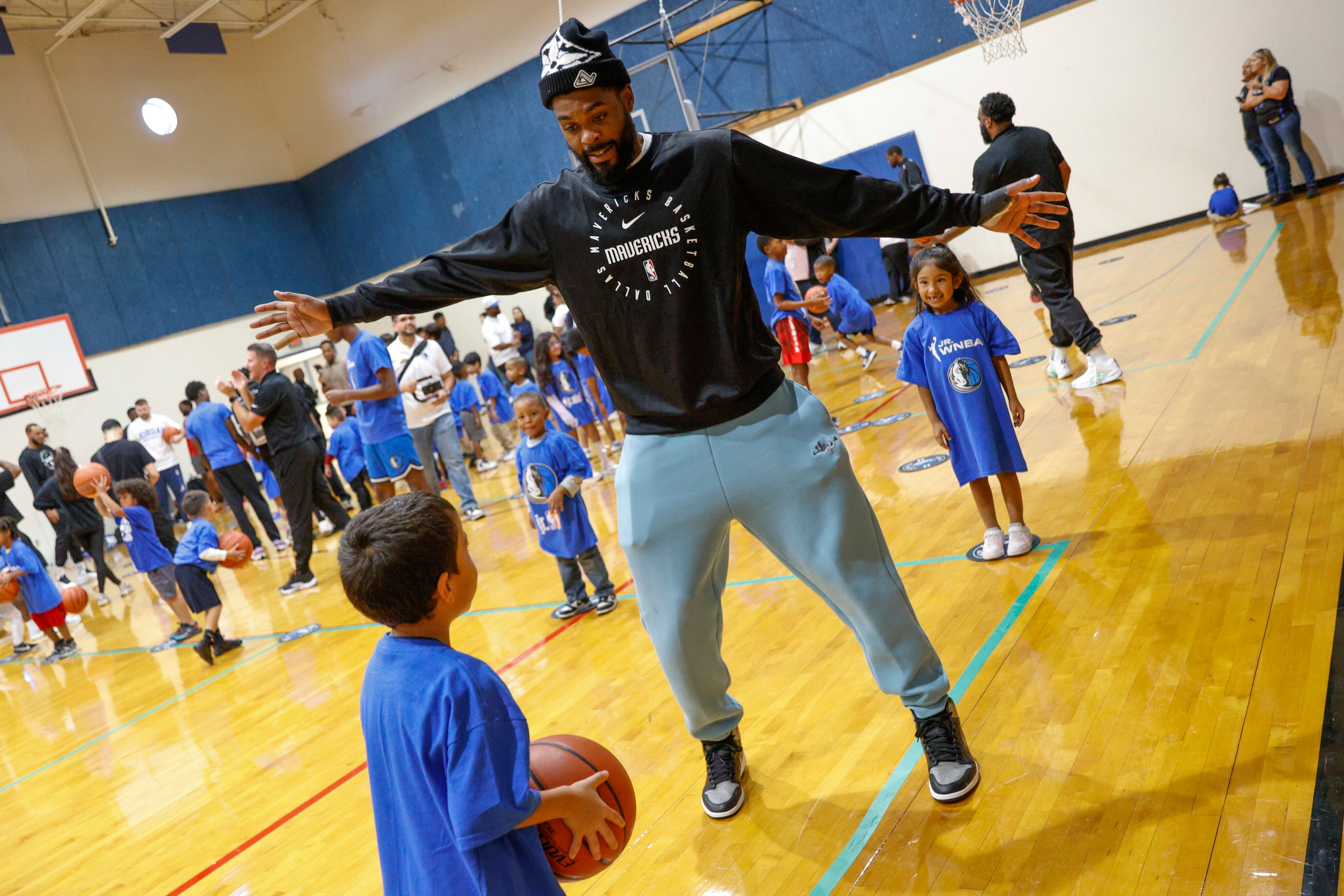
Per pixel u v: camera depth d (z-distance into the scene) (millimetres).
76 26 13234
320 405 15430
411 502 1456
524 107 14609
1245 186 10664
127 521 6719
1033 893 1927
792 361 7344
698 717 2508
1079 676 2686
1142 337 6336
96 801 4176
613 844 1559
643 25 13516
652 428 2236
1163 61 10664
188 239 15562
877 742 2715
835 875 2184
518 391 10891
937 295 3484
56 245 13961
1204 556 3135
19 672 7336
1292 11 9922
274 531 9398
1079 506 3922
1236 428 4160
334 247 17516
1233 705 2328
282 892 2883
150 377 14797
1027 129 5223
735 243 2082
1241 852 1849
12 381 13242
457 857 1325
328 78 16391
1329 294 5832
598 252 2094
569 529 4598
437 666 1369
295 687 5031
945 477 4945
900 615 2279
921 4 11734
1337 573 2766
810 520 2203
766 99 13148
